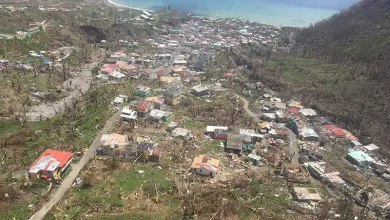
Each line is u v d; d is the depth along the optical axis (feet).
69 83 414.82
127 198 204.13
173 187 218.18
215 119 337.31
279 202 217.56
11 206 193.26
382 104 372.79
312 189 235.40
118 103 347.97
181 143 279.28
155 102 349.20
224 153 273.95
